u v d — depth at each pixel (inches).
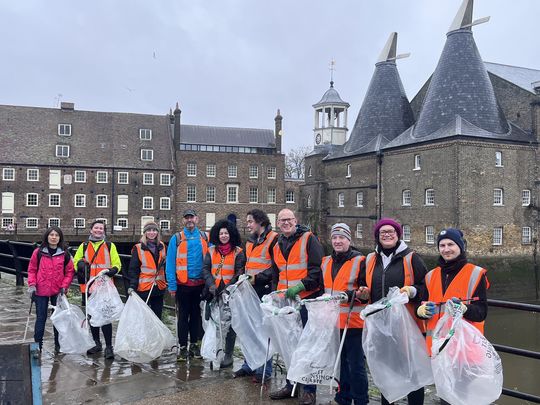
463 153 1338.6
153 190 2049.7
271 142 2309.3
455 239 166.6
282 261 219.3
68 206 1951.3
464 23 1476.4
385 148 1576.0
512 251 1375.5
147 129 2132.1
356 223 1720.0
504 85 1521.9
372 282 186.2
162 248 290.2
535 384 552.1
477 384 154.5
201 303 273.0
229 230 255.8
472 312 159.3
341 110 2209.6
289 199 2278.5
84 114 2092.8
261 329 237.0
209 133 2255.2
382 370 173.8
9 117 1993.1
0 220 1871.3
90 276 283.0
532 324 910.4
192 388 227.1
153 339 256.4
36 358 125.3
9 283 567.2
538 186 1418.6
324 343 194.1
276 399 212.8
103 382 236.5
